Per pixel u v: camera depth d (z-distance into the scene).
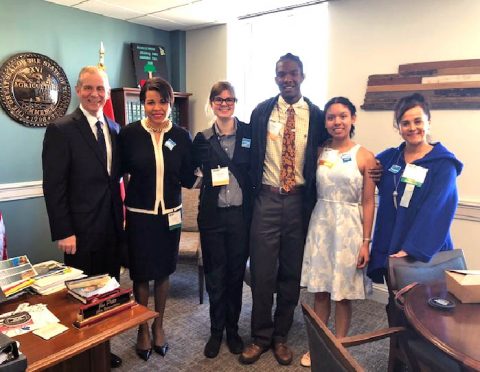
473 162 2.59
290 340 2.49
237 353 2.32
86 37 3.52
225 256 2.21
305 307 1.19
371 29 2.91
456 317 1.32
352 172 1.97
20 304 1.53
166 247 2.21
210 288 2.26
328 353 1.01
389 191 1.98
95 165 1.96
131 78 3.93
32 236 3.32
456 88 2.58
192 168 2.23
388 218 1.98
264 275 2.18
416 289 1.56
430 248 1.76
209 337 2.51
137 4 3.29
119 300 1.52
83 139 1.93
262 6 3.35
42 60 3.20
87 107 1.96
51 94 3.28
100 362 1.57
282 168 2.08
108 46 3.70
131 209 2.14
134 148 2.08
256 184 2.13
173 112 4.16
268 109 2.11
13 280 1.63
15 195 3.16
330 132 2.01
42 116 3.24
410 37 2.74
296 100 2.09
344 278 2.04
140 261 2.16
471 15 2.49
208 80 4.15
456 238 2.71
